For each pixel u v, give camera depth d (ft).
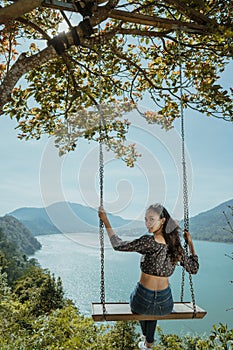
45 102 18.37
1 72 17.26
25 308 34.22
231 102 14.84
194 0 11.56
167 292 9.78
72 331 22.34
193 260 10.45
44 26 18.30
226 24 12.20
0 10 10.29
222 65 16.43
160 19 11.90
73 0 10.73
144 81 19.04
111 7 11.35
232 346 14.24
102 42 12.86
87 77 19.25
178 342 24.29
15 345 20.31
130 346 24.76
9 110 16.71
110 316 9.87
